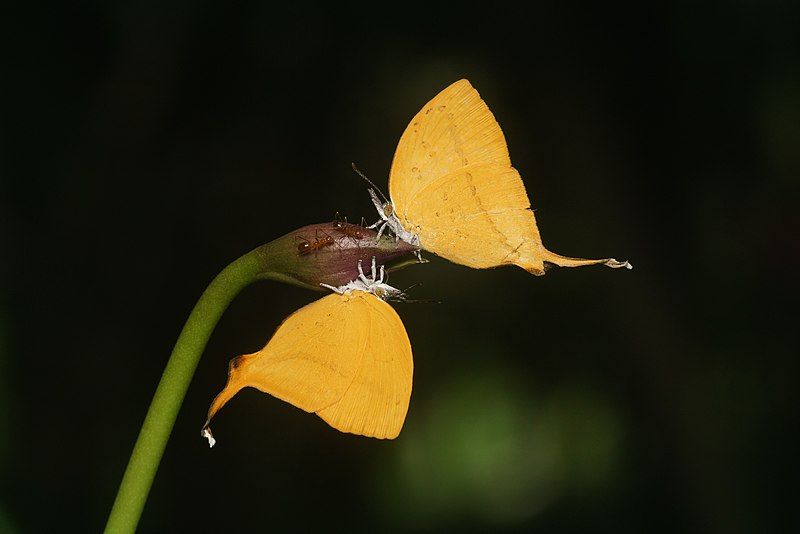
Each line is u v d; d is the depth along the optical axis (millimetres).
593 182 832
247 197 815
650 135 831
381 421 404
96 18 777
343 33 828
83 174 784
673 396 830
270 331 803
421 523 813
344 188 828
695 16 797
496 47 833
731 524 797
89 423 757
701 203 844
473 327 867
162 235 796
